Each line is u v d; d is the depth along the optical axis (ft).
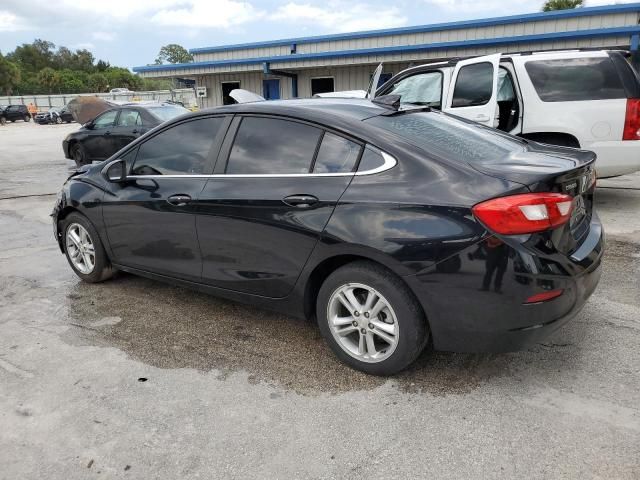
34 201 28.30
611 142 19.22
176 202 11.80
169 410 8.93
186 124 12.24
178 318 12.63
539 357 10.18
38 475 7.55
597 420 8.26
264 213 10.28
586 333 11.04
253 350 10.94
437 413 8.61
